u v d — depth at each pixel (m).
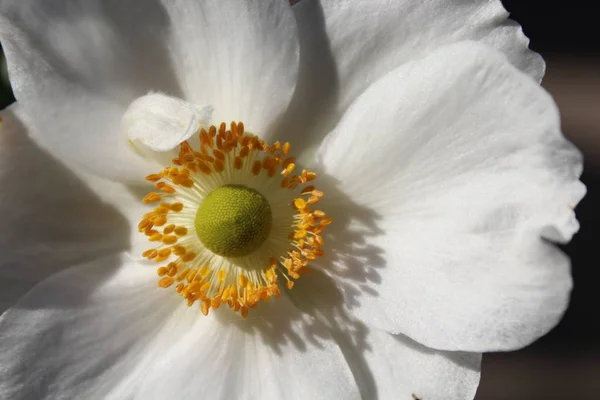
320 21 0.12
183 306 0.13
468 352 0.12
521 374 0.22
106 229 0.13
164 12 0.12
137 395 0.12
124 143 0.12
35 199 0.12
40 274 0.12
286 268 0.13
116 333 0.12
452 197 0.12
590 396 0.21
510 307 0.12
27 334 0.12
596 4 0.26
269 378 0.13
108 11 0.12
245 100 0.12
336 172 0.13
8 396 0.12
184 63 0.12
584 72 0.26
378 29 0.12
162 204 0.13
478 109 0.12
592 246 0.23
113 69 0.12
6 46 0.12
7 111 0.12
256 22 0.12
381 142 0.12
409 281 0.12
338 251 0.13
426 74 0.12
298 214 0.13
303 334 0.13
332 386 0.13
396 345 0.13
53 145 0.12
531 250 0.12
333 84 0.12
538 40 0.26
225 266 0.13
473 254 0.12
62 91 0.12
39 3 0.12
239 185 0.13
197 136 0.13
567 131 0.25
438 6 0.12
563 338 0.22
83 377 0.12
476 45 0.12
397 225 0.13
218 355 0.13
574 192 0.12
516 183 0.12
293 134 0.13
